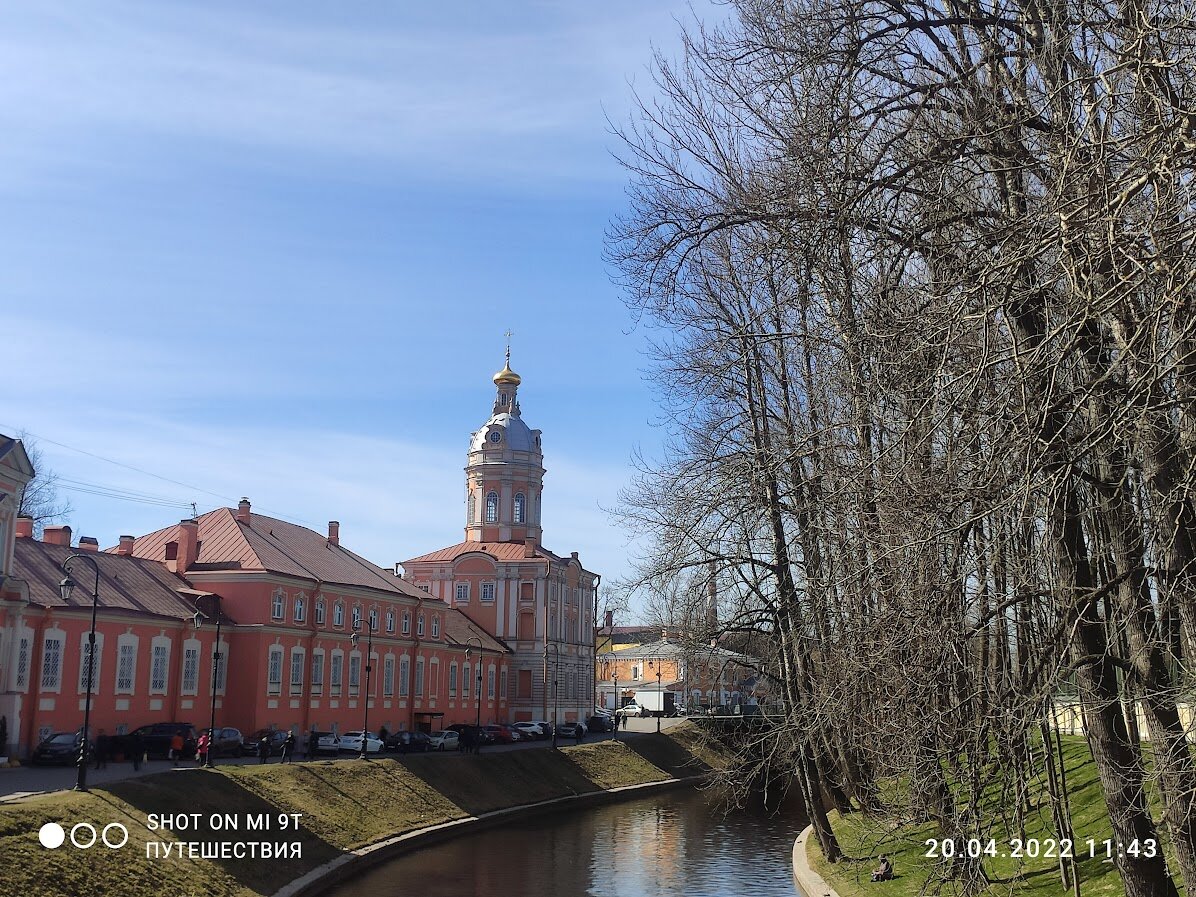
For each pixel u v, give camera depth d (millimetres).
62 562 55938
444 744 75688
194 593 63000
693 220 20203
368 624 77375
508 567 105938
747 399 29547
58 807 32250
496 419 114125
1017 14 15797
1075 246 11406
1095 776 35500
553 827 57750
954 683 15258
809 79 16969
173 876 32000
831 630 21375
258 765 49406
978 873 14836
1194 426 13336
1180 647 15625
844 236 17172
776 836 55031
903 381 14398
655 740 91500
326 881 39094
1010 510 13516
